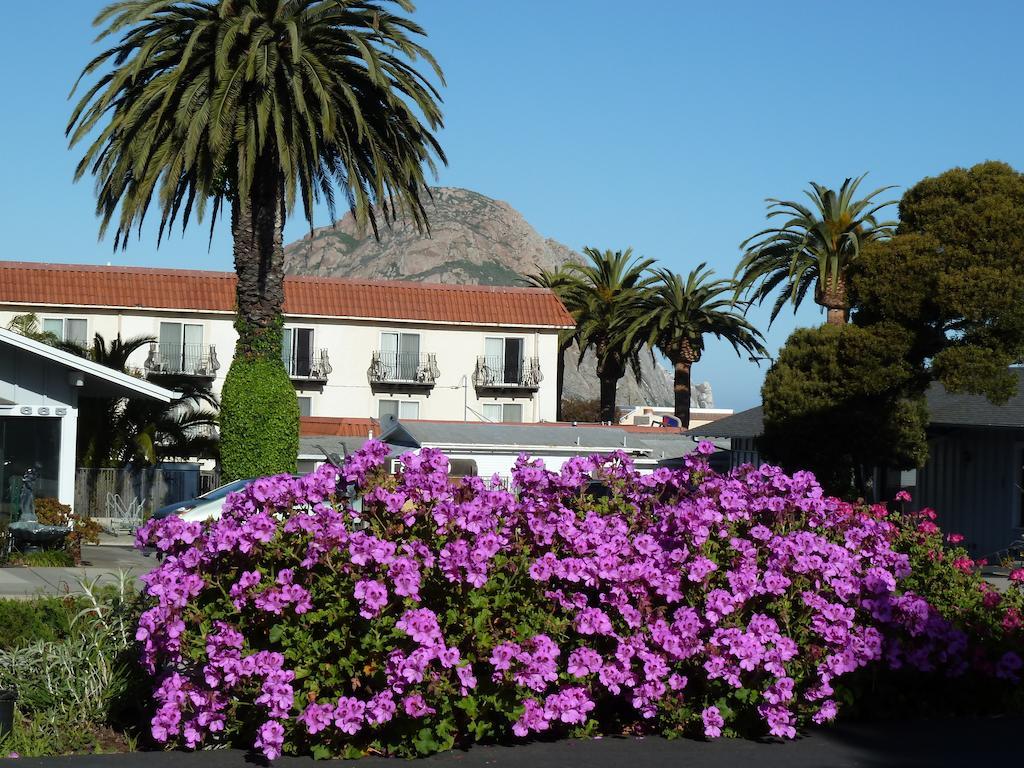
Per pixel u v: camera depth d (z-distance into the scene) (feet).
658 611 26.45
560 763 23.86
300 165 95.91
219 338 175.83
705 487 28.73
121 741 27.09
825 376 102.89
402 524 25.39
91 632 30.50
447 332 190.60
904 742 26.20
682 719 26.23
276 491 25.30
